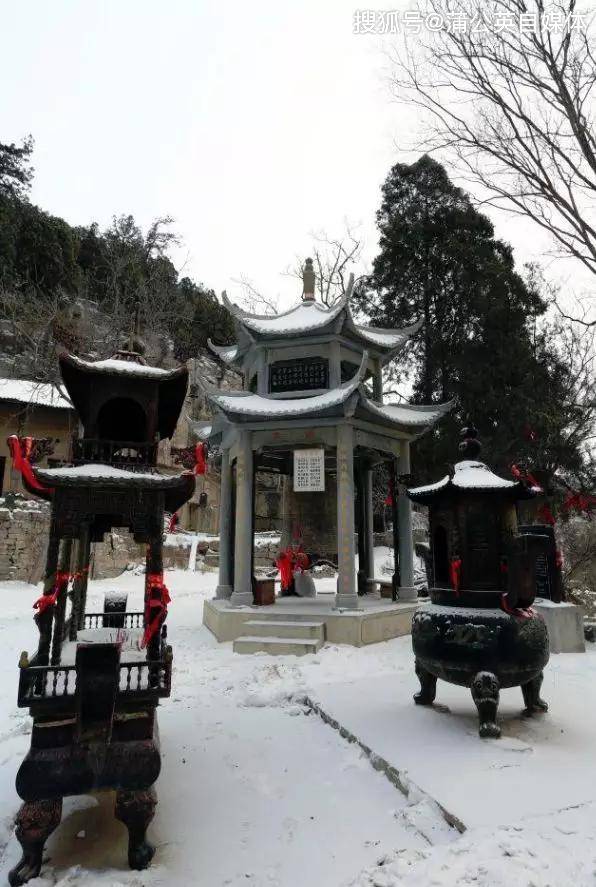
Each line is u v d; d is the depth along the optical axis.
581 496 11.65
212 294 37.66
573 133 7.82
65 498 3.80
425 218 21.20
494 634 4.84
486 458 16.94
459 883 2.69
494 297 18.88
